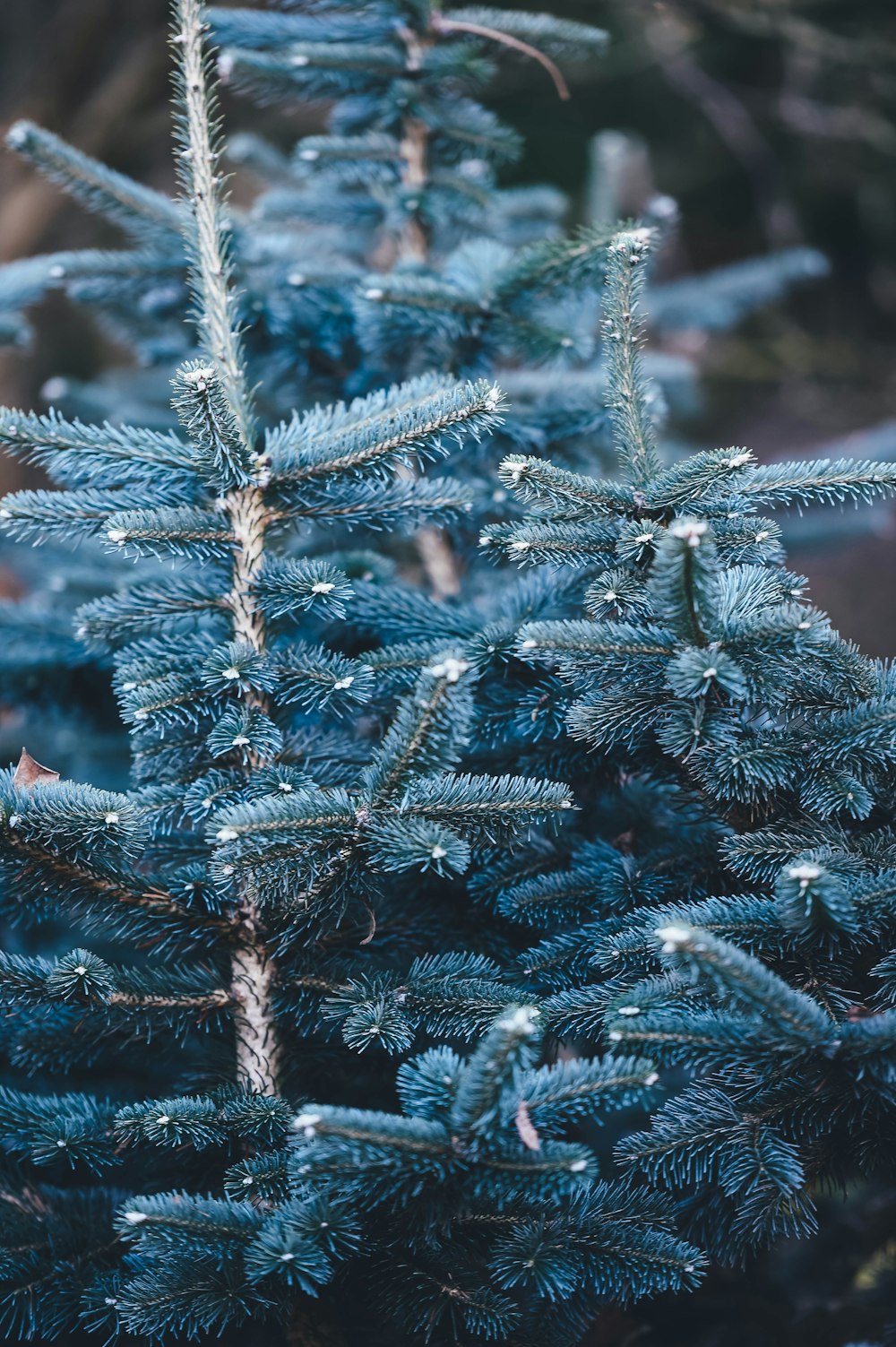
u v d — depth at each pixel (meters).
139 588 1.72
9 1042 1.70
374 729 1.77
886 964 1.64
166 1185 1.70
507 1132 1.60
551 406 1.88
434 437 1.69
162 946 1.69
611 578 1.68
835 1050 1.61
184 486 1.71
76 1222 1.69
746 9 3.99
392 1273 1.65
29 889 1.65
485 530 1.70
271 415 2.01
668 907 1.68
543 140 5.27
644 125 5.34
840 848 1.67
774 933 1.65
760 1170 1.62
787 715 1.69
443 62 1.91
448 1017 1.67
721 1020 1.63
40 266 1.95
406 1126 1.58
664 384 2.21
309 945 1.70
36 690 1.89
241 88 1.94
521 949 1.74
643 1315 1.86
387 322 1.86
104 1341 1.67
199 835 1.73
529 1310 1.67
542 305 1.85
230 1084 1.70
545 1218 1.65
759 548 1.70
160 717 1.68
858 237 5.66
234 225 1.90
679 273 5.52
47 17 4.05
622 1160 1.64
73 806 1.62
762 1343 1.85
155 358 1.99
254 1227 1.62
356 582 1.80
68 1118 1.67
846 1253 1.91
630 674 1.66
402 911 1.74
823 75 4.59
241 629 1.71
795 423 5.48
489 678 1.74
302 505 1.72
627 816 1.77
